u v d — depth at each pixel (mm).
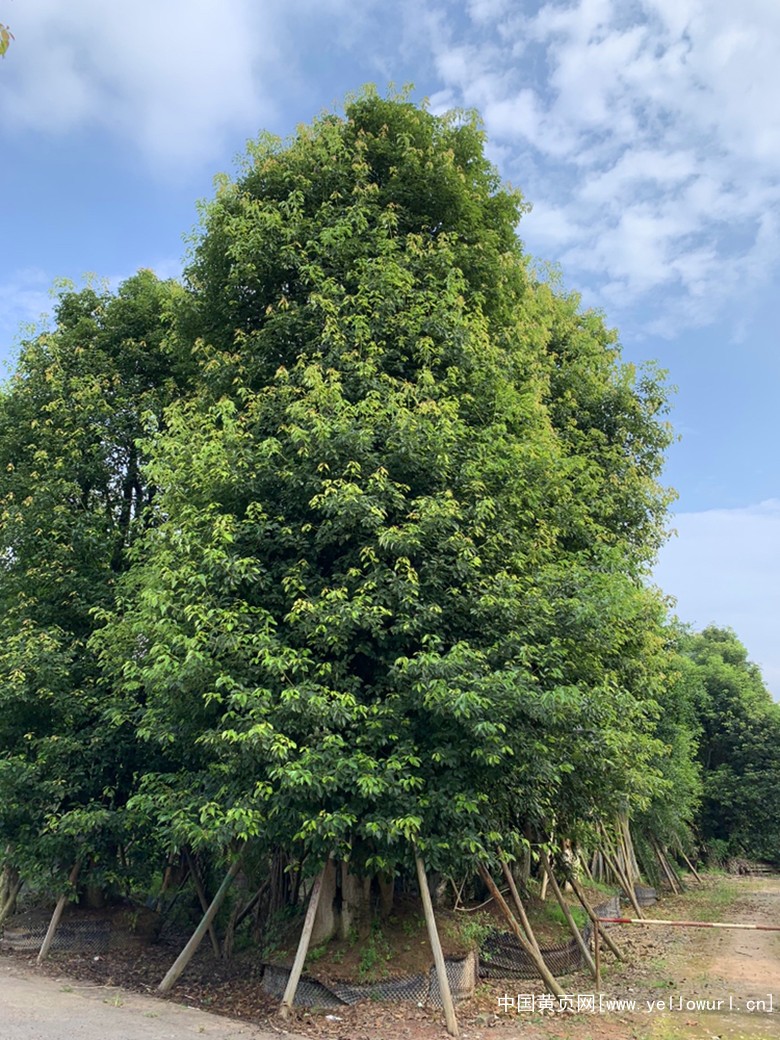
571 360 16688
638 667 12148
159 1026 7012
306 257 10438
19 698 11016
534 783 8734
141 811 10047
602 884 17969
